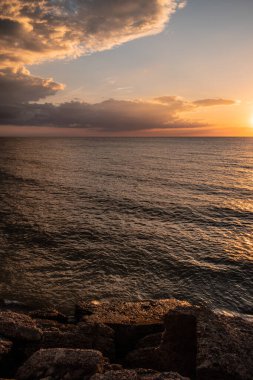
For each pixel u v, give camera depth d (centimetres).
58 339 893
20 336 875
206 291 1945
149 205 3966
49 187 5306
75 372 645
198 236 2862
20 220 3322
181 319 859
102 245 2644
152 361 858
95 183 5703
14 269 2184
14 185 5509
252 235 2878
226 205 3934
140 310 1308
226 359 687
